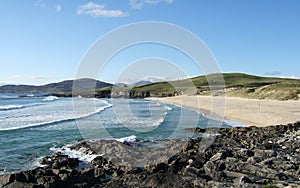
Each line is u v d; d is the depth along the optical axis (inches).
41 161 725.3
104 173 572.4
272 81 4859.7
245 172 565.6
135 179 527.2
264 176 545.6
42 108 2456.9
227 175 544.7
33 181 498.6
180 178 517.3
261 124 1402.6
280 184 498.9
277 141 898.7
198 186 488.4
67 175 519.8
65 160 667.4
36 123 1473.9
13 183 477.4
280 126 1151.0
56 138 1058.7
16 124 1455.5
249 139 935.7
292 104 2196.1
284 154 691.4
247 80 5088.6
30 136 1103.6
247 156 676.7
